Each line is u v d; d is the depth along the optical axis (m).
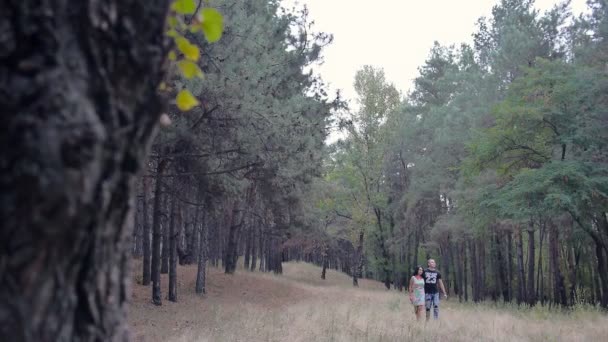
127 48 1.27
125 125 1.28
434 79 34.12
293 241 34.88
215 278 19.52
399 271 36.22
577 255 27.03
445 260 35.31
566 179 15.01
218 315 11.31
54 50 1.12
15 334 1.07
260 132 10.27
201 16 1.74
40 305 1.11
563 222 20.00
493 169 19.16
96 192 1.19
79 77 1.15
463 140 24.14
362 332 9.45
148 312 11.35
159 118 1.41
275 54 11.80
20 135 1.05
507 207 15.90
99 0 1.20
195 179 12.73
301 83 16.97
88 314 1.24
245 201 21.97
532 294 23.05
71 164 1.08
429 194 28.22
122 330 1.41
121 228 1.36
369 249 39.22
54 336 1.15
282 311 13.47
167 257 18.73
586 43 18.31
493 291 31.66
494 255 29.34
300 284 25.28
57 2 1.13
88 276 1.23
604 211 16.34
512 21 23.25
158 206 12.97
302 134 11.58
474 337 9.52
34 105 1.07
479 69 26.81
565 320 13.18
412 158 30.84
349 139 31.89
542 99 16.34
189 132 9.91
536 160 17.42
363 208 31.86
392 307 15.30
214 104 9.60
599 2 17.75
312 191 21.66
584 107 15.82
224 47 9.15
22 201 1.05
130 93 1.30
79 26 1.16
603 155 16.02
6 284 1.06
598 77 15.64
